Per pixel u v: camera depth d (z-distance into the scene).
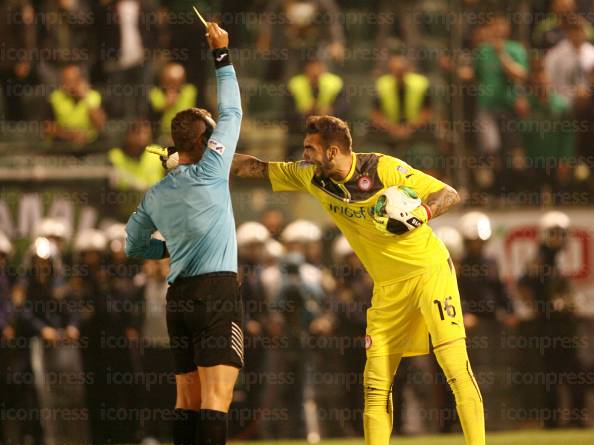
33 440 39.91
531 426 43.56
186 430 24.08
